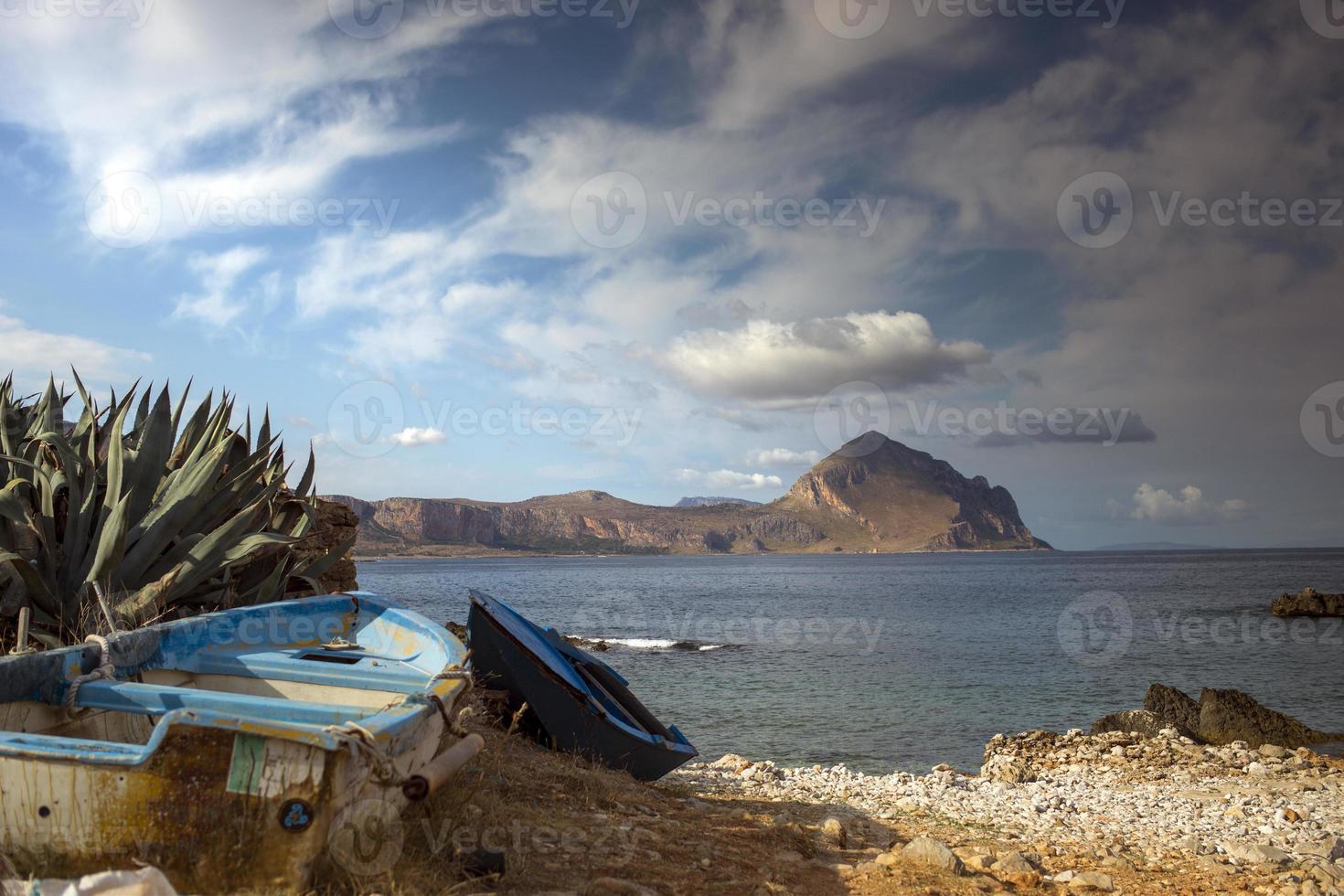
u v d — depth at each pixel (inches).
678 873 206.4
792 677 1117.7
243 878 133.6
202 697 160.1
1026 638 1675.7
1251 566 6304.1
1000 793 479.2
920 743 729.6
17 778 133.7
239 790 133.8
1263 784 510.6
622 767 369.7
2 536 285.1
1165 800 461.7
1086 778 543.5
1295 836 365.7
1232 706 724.0
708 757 666.8
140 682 198.8
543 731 368.2
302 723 146.9
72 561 301.7
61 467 317.1
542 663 346.9
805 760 667.4
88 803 133.3
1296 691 1031.6
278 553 382.9
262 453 341.4
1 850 133.1
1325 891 259.8
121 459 311.9
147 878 118.4
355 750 139.5
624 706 446.3
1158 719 713.6
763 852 248.2
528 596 3245.6
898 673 1167.6
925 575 5615.2
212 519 339.3
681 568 7819.9
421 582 4160.9
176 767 133.4
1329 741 690.8
